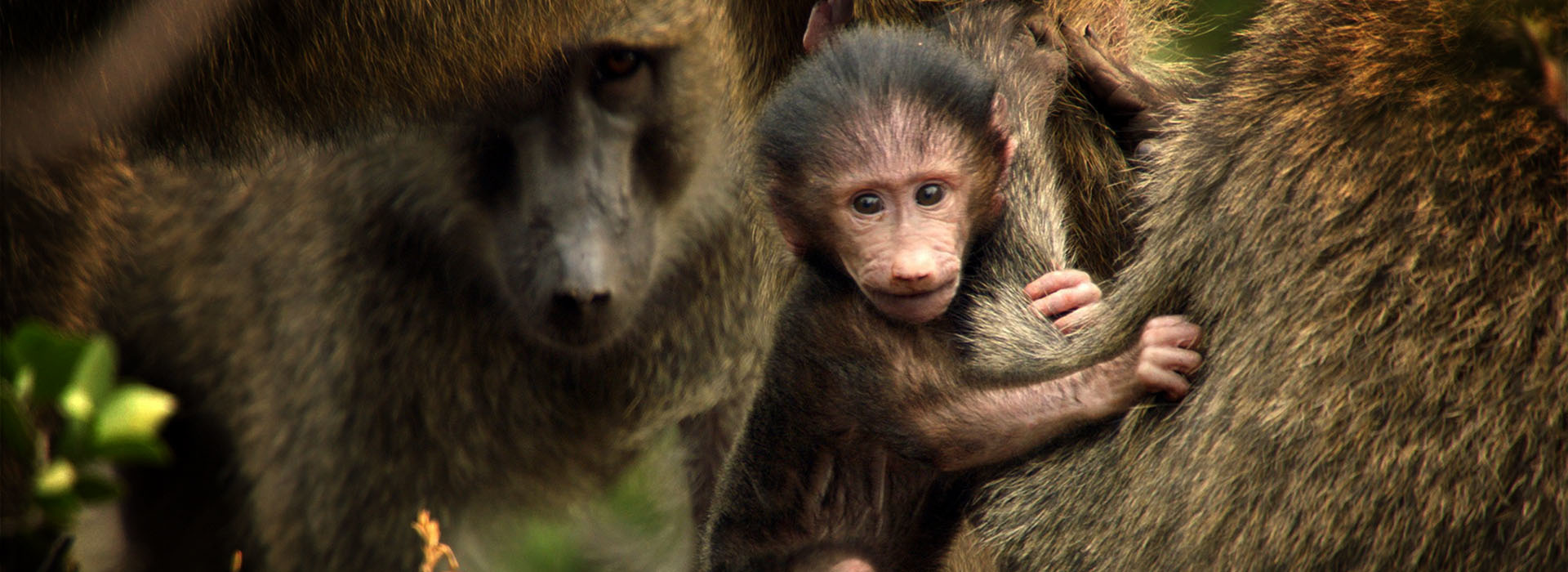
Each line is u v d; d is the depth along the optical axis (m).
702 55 11.89
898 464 8.20
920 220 7.70
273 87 8.55
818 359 8.02
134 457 6.55
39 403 6.39
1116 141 9.86
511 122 11.38
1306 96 7.14
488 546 13.77
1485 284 6.52
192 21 8.16
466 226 12.62
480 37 8.53
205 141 8.69
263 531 13.84
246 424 14.09
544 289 11.26
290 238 13.82
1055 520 7.58
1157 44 11.51
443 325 13.12
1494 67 6.65
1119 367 7.43
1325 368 6.74
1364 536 6.63
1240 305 7.12
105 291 9.53
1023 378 7.70
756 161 8.15
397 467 13.37
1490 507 6.43
